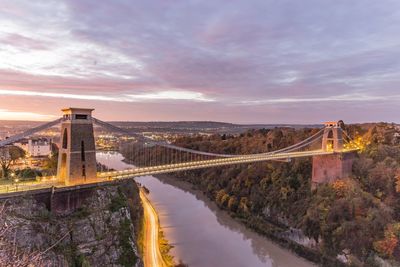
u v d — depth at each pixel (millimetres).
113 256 42156
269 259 60250
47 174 61250
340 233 61188
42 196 40969
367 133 105688
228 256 59781
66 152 45938
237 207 85438
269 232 71375
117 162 173250
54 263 35875
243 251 62656
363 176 80062
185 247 62375
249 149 124500
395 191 69688
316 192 77062
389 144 91375
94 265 40031
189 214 83875
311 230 66188
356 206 64938
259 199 85000
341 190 71312
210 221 79062
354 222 61719
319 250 63094
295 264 59125
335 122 90688
